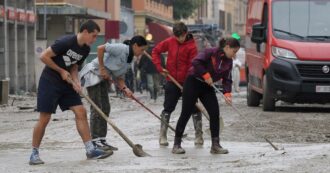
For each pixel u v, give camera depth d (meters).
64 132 21.97
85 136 15.70
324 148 16.44
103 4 78.00
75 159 15.86
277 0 30.83
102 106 17.22
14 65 56.25
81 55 15.38
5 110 33.41
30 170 14.30
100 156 15.73
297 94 29.23
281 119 26.00
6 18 54.34
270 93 29.81
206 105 16.72
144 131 22.00
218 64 16.39
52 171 14.05
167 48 18.48
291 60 29.30
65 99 15.64
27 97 47.53
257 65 32.25
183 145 18.53
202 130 20.52
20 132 22.45
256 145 18.42
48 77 15.45
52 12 62.28
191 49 18.27
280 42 29.69
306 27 30.22
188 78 16.64
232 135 20.69
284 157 14.74
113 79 17.36
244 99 42.50
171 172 13.37
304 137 20.38
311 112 30.06
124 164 14.72
